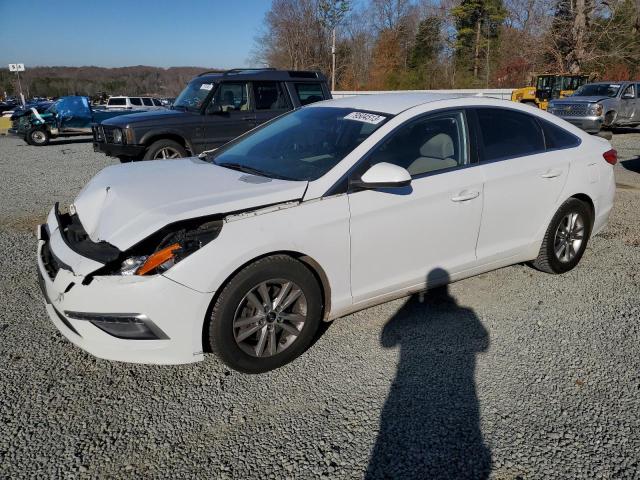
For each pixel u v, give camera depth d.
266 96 8.96
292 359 3.03
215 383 2.87
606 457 2.31
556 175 3.94
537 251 4.06
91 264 2.52
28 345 3.21
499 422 2.55
